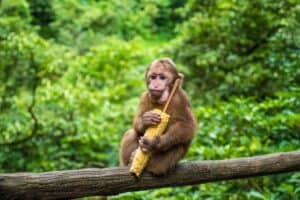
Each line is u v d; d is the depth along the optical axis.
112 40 19.91
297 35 12.87
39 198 5.85
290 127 9.56
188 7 15.15
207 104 14.04
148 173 6.27
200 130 10.14
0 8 20.23
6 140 13.46
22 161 13.34
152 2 28.33
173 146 6.43
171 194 10.11
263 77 12.92
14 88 14.16
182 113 6.50
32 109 13.46
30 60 14.00
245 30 14.22
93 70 17.52
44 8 26.28
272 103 10.05
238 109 9.99
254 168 6.61
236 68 14.02
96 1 28.17
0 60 13.89
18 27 15.70
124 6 27.36
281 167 6.69
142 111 6.70
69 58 16.27
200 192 9.12
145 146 6.18
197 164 6.48
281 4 13.66
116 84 17.86
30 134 13.47
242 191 9.04
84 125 14.07
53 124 13.75
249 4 13.91
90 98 14.48
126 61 17.97
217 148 9.11
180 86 6.69
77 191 5.95
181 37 15.02
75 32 24.09
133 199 8.96
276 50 12.99
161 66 6.59
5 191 5.71
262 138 9.72
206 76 14.49
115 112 15.26
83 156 14.64
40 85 14.23
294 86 11.32
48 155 13.73
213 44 14.55
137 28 27.47
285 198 8.67
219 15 14.47
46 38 25.42
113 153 14.71
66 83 14.95
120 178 6.11
